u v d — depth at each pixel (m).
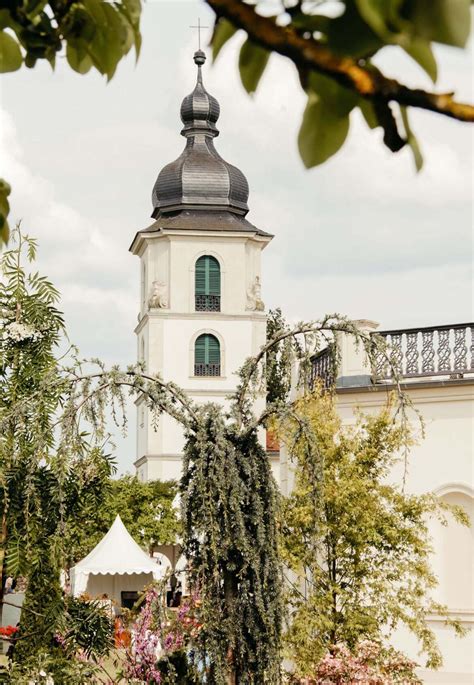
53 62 1.94
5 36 1.92
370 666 16.61
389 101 1.44
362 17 1.36
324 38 1.43
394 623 17.47
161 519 52.66
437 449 21.58
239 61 1.55
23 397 13.63
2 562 13.48
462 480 21.31
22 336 13.52
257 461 12.34
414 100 1.43
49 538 13.34
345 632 17.23
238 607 12.21
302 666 16.25
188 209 74.94
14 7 1.86
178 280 72.50
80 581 33.91
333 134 1.52
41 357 13.79
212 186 75.00
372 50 1.40
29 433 12.67
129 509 52.56
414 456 21.75
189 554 12.41
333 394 18.89
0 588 13.65
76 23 1.89
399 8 1.33
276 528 12.36
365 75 1.42
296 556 17.30
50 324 13.93
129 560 34.31
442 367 21.91
